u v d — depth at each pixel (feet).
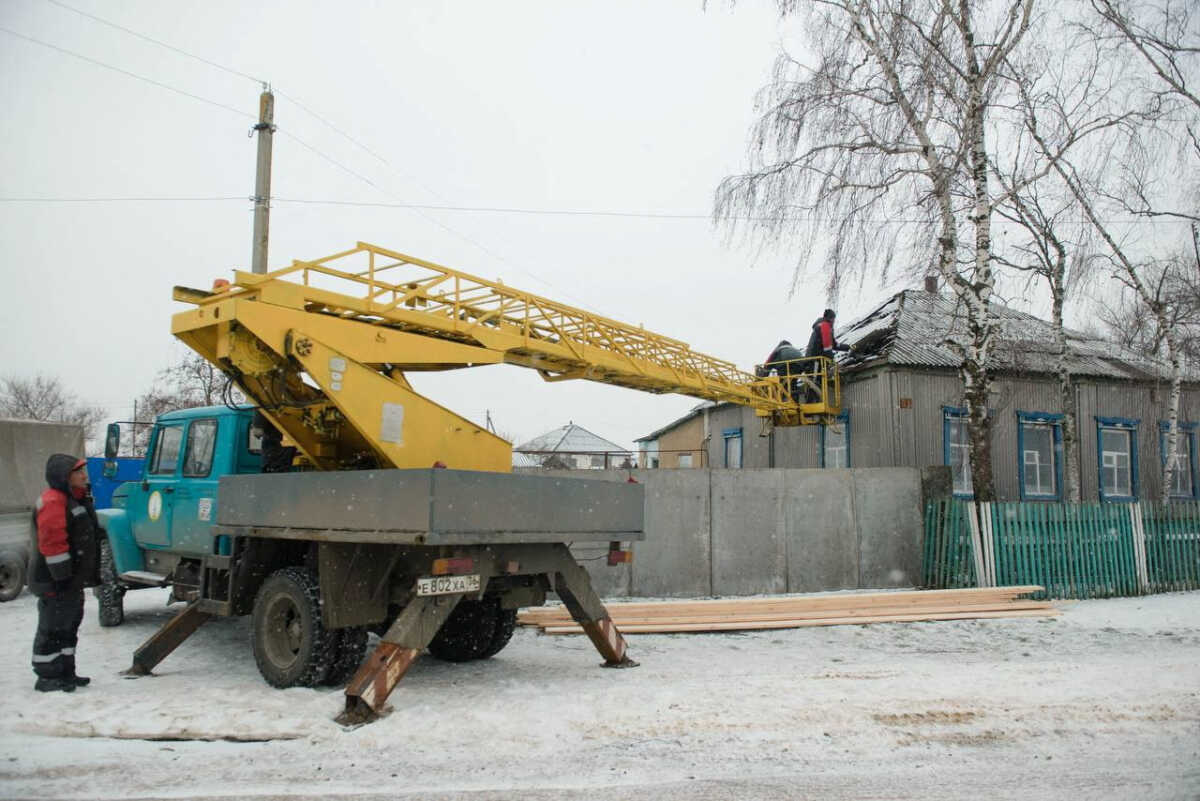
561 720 17.17
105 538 29.81
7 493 37.01
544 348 31.12
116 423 30.37
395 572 20.88
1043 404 59.21
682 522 38.86
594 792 13.57
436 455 23.09
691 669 23.41
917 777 14.44
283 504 20.63
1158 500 61.52
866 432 56.75
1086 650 26.91
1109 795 13.66
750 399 50.47
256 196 53.26
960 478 55.98
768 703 18.67
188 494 26.08
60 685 19.76
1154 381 60.23
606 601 36.42
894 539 40.78
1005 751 15.81
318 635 19.56
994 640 28.94
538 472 40.01
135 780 13.88
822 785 14.01
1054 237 51.26
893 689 20.21
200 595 22.97
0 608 34.35
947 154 43.16
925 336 59.00
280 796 13.25
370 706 17.04
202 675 22.29
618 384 40.29
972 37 42.34
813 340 58.65
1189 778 14.44
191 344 22.93
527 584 23.16
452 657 24.73
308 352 20.71
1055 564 39.34
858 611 33.14
